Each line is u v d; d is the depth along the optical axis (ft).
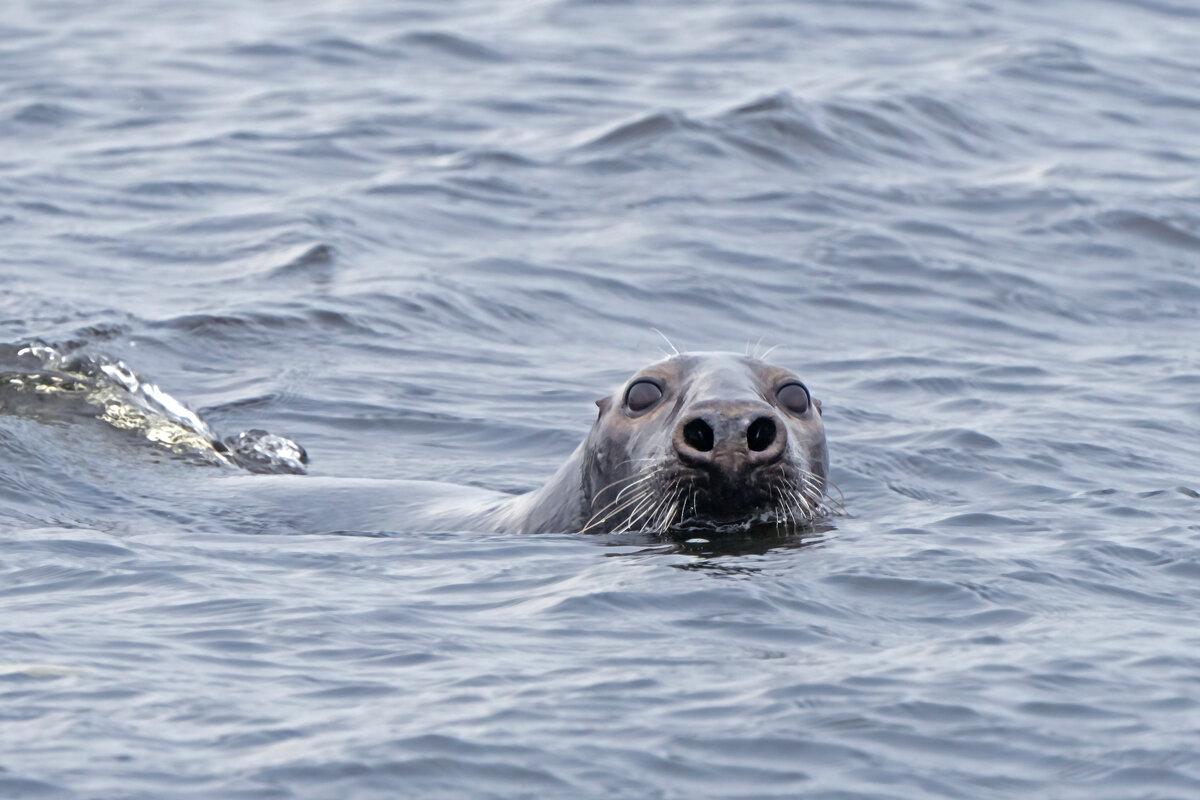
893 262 178.29
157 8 314.96
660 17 310.24
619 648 64.64
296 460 113.39
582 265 172.14
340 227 180.45
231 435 117.91
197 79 255.09
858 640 65.98
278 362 138.31
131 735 54.03
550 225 187.73
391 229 182.60
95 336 138.62
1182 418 124.77
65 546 82.94
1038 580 75.77
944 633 67.10
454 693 58.70
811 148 220.64
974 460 109.29
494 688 59.31
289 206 187.42
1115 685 59.98
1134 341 155.43
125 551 82.48
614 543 83.10
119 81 251.19
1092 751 53.98
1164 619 70.03
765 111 228.63
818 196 201.67
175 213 185.88
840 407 127.34
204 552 83.05
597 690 59.16
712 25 303.07
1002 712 57.11
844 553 80.07
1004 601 72.02
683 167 209.87
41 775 50.55
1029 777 52.16
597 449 86.69
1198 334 158.92
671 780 51.55
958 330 158.10
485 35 290.15
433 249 176.65
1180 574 78.13
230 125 226.99
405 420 124.36
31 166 202.69
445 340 147.64
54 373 121.60
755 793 50.85
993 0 331.98
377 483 102.12
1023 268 178.91
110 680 59.52
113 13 308.40
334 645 64.80
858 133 227.81
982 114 243.81
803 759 53.16
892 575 75.66
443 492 100.12
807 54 279.69
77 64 262.06
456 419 124.36
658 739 54.49
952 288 171.01
